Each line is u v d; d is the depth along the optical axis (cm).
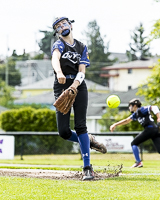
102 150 961
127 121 1537
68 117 903
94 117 5441
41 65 12056
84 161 870
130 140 2397
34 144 2827
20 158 2534
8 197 609
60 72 811
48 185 725
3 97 10138
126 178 841
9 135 2347
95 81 10775
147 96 3155
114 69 9638
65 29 872
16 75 11962
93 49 10850
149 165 1814
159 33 2792
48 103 9044
